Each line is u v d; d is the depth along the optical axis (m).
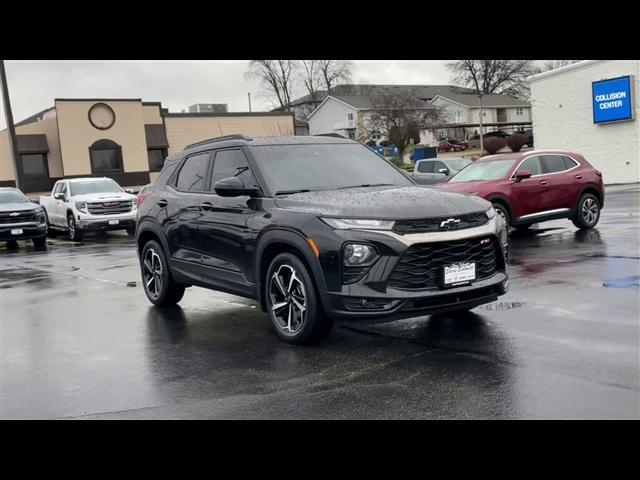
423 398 4.30
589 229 13.05
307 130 80.12
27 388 5.05
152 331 6.78
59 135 39.62
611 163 29.72
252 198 6.21
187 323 7.07
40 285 10.51
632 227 12.86
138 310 7.95
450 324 6.21
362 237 5.20
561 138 31.69
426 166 21.31
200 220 6.87
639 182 28.78
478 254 5.48
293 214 5.66
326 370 5.05
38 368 5.60
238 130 46.19
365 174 6.68
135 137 41.72
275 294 5.98
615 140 29.44
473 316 6.45
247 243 6.16
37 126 41.94
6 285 10.73
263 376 5.00
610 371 4.58
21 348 6.34
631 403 4.00
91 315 7.80
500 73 83.81
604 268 8.56
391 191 5.91
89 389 4.94
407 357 5.25
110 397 4.73
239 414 4.23
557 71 31.41
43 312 8.16
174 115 44.28
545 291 7.39
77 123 40.12
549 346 5.28
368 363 5.16
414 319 6.51
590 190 12.99
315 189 6.24
